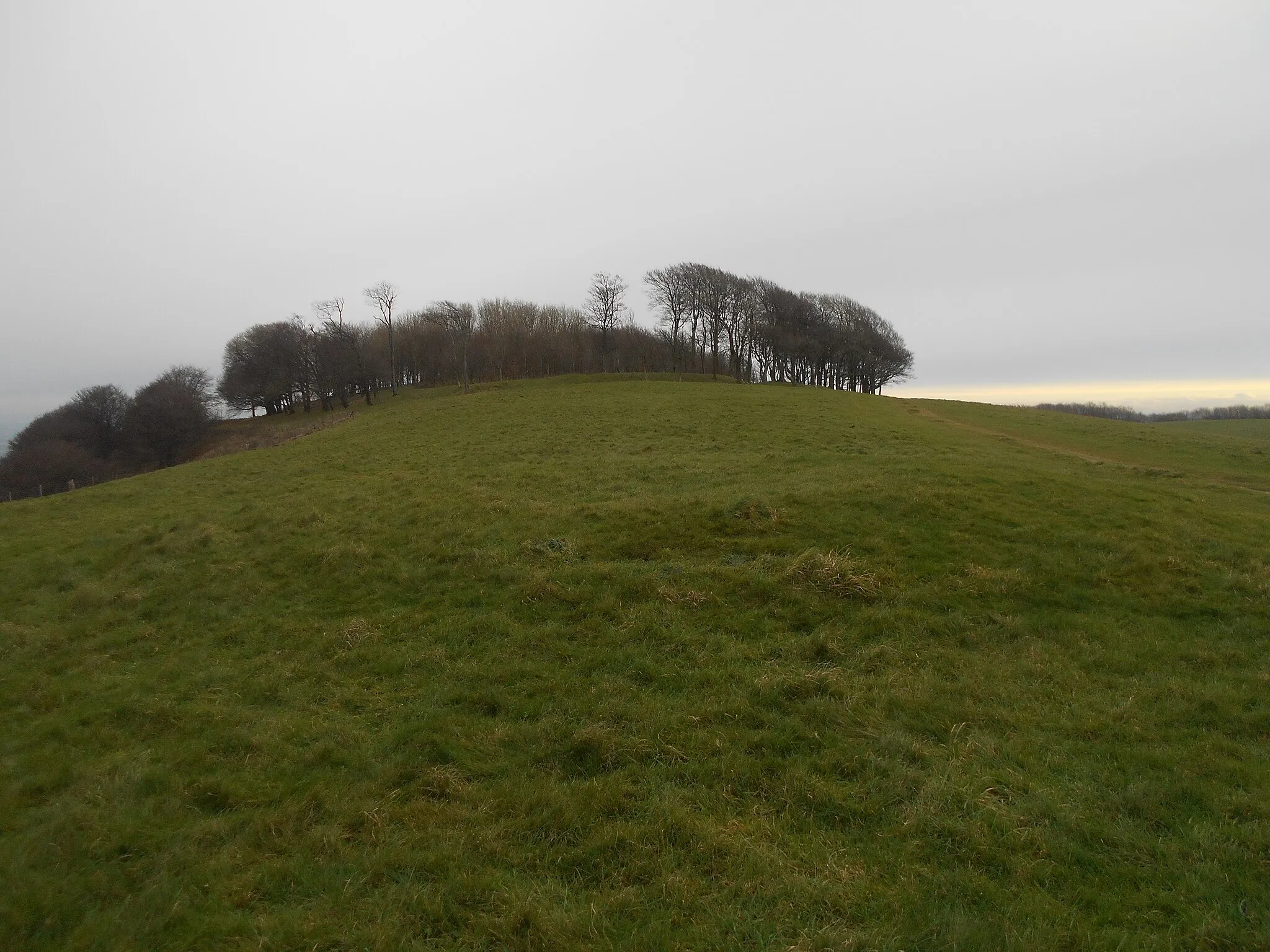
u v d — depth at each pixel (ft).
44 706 27.45
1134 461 88.89
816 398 153.28
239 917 15.44
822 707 23.35
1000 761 20.33
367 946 14.52
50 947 14.76
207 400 288.10
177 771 21.77
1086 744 21.22
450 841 17.71
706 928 14.69
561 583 34.55
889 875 16.12
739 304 292.61
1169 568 35.35
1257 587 33.01
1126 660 26.81
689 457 74.54
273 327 303.07
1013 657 27.25
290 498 65.16
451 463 82.69
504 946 14.46
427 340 319.27
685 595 32.68
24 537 60.39
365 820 18.78
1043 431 116.26
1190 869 15.94
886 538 39.17
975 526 40.70
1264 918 14.42
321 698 26.53
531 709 24.36
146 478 98.84
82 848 17.90
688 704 24.09
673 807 18.61
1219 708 23.09
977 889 15.53
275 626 33.88
